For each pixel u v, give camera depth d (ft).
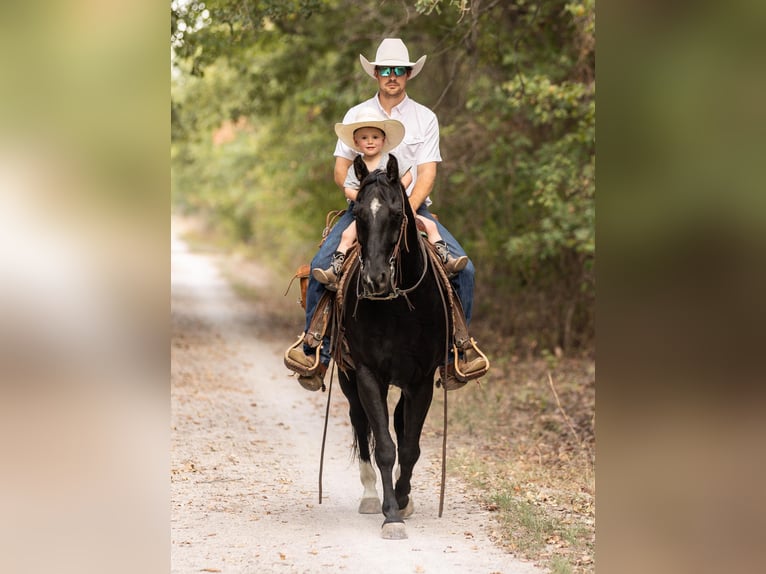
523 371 80.02
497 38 72.23
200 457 49.49
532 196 81.82
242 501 40.42
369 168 35.96
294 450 52.80
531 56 81.97
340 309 35.42
